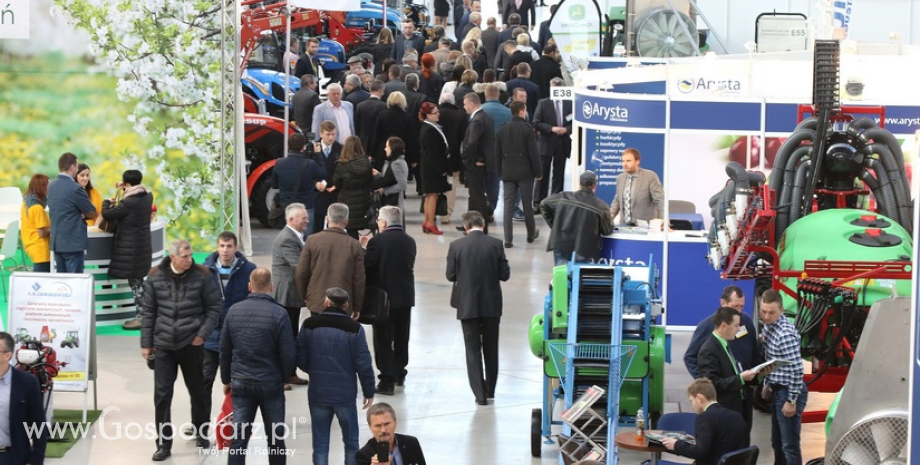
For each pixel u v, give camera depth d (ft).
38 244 75.51
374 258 65.10
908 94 86.12
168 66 90.02
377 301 64.13
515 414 62.85
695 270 73.20
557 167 108.99
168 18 89.45
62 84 89.97
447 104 104.73
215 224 91.91
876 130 61.26
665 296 73.51
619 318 53.93
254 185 106.22
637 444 47.78
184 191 91.50
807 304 56.80
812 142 61.11
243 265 60.54
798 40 123.03
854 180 63.05
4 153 90.63
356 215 86.17
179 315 56.39
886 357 46.42
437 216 110.11
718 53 126.93
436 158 101.55
